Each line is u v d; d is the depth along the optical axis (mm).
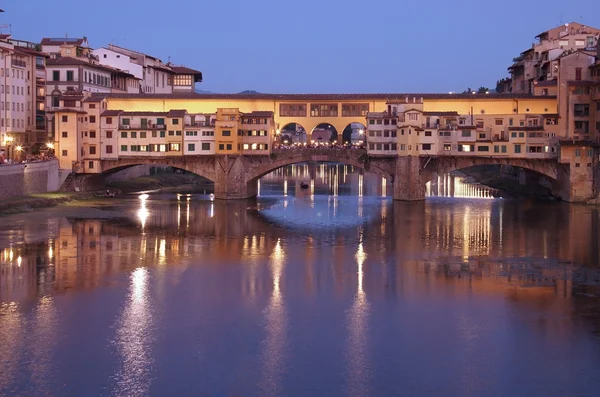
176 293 64250
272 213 116250
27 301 61125
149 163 134625
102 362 48656
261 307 60312
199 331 54406
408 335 53969
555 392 45094
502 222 105625
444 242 89438
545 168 132125
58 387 45125
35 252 80062
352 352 50719
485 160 133000
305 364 48719
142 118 134250
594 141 126438
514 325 56125
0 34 142750
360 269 74188
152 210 117125
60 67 148125
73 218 104562
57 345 51375
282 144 146125
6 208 105312
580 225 102312
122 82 169875
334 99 142125
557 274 72062
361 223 105438
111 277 69438
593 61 133000
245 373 47281
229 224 103375
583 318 57750
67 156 131250
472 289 66375
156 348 51062
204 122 135875
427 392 45000
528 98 138000
